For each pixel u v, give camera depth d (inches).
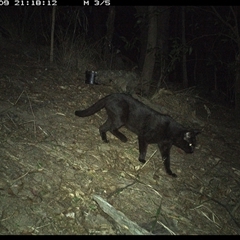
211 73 128.4
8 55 71.9
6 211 36.0
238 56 88.7
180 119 73.7
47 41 85.7
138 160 52.6
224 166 59.4
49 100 59.3
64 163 45.7
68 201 39.8
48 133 50.8
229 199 51.6
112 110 52.6
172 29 144.3
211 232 43.5
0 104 53.4
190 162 57.6
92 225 37.8
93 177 45.1
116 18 152.1
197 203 48.0
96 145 52.2
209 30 121.6
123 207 42.2
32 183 40.6
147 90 77.2
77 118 57.2
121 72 76.4
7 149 44.6
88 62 78.7
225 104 109.1
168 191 48.3
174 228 41.4
